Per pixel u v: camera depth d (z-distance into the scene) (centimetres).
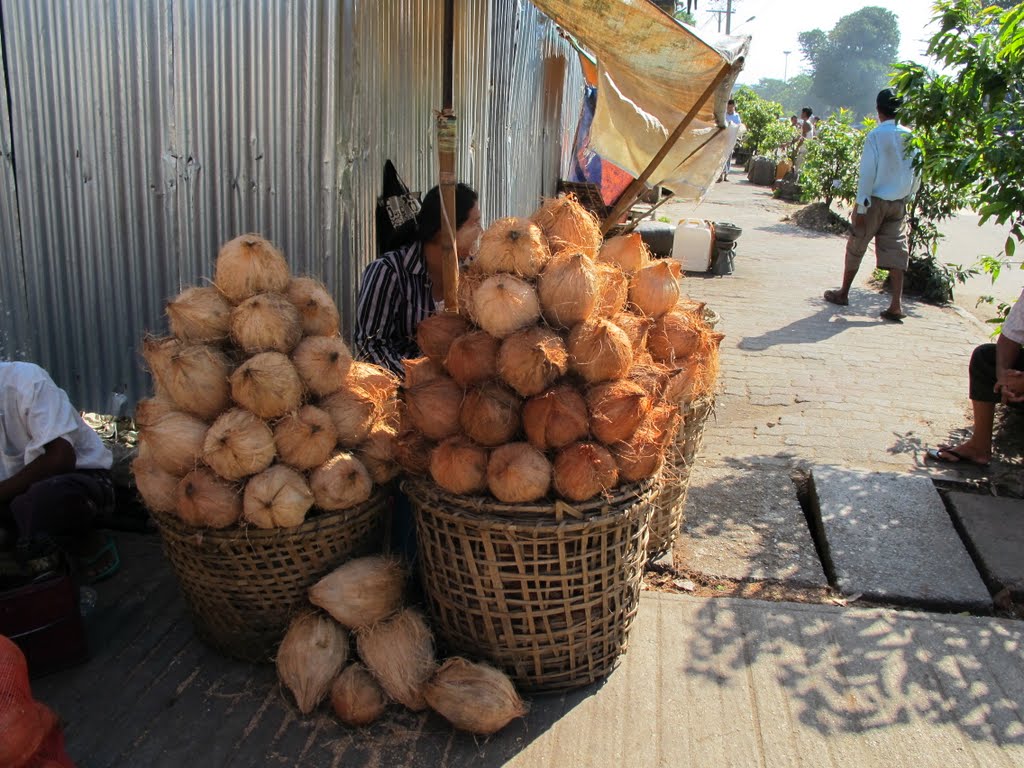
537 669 269
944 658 296
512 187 674
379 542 294
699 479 439
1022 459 473
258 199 367
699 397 335
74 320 417
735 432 514
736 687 281
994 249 1320
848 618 319
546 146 853
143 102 370
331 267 364
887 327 775
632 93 377
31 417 311
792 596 340
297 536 257
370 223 383
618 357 244
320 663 258
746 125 2697
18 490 312
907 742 257
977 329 774
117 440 431
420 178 448
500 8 559
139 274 399
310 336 273
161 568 349
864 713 270
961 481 441
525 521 241
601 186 986
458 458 242
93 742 252
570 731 260
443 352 262
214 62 354
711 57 309
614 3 293
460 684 252
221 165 368
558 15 313
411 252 334
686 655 297
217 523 251
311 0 333
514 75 634
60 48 374
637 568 275
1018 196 449
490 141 579
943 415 544
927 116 520
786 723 264
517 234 251
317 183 355
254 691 276
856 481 423
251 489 249
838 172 1439
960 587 341
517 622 262
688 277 991
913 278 909
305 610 271
